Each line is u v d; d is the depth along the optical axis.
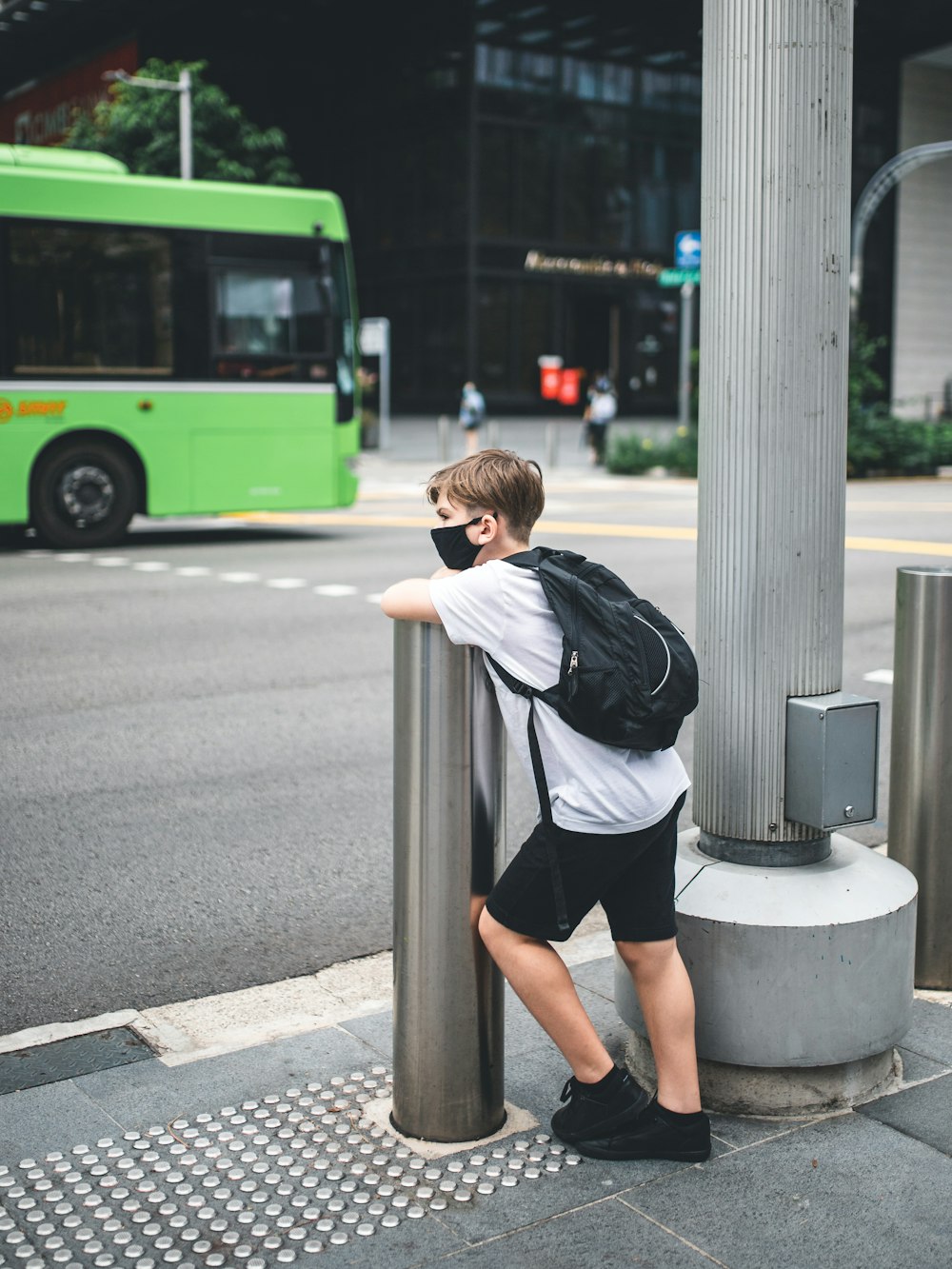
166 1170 2.98
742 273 3.23
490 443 34.34
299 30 42.41
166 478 15.33
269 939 4.60
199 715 7.67
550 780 2.86
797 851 3.38
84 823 5.79
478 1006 3.06
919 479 29.41
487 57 40.25
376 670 8.88
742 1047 3.21
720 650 3.36
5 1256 2.67
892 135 48.12
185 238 15.19
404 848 3.02
